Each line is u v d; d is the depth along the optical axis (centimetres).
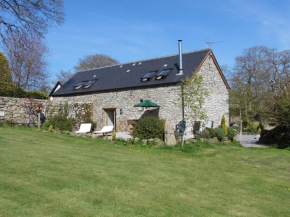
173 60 2281
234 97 2125
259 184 764
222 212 518
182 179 730
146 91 2153
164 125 1442
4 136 1166
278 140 1695
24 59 3114
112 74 2630
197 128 1848
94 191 552
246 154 1363
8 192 496
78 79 2942
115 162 851
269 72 3659
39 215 420
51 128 1697
